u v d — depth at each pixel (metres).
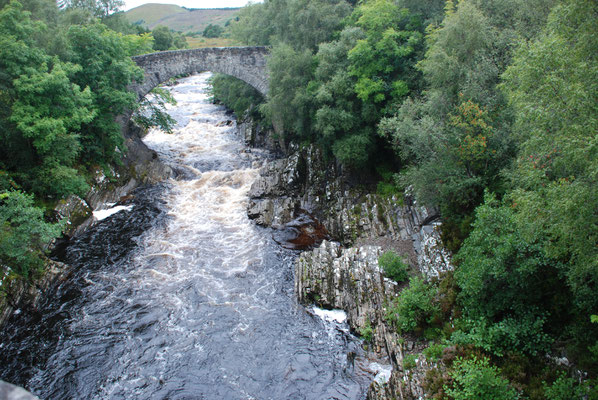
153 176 40.16
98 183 35.25
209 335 22.30
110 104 35.50
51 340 21.97
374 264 24.77
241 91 51.94
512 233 16.36
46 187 30.56
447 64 24.03
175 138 51.28
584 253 12.39
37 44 31.72
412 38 31.56
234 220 33.91
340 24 39.19
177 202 36.81
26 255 24.61
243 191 38.38
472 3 27.48
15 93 28.83
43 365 20.45
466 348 16.92
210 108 64.00
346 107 33.41
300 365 20.33
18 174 29.34
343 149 32.28
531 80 14.39
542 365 15.37
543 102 13.79
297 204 35.53
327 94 32.84
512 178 17.89
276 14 43.72
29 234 24.08
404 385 17.31
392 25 33.38
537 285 16.44
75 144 31.30
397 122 26.02
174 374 19.95
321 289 24.31
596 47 12.98
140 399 18.69
